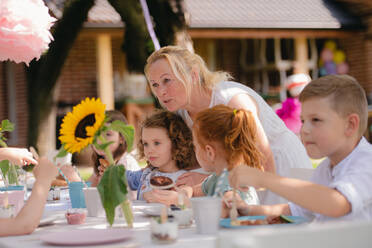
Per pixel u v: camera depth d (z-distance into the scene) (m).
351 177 1.68
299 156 2.93
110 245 1.47
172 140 2.92
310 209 1.65
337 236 1.06
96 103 1.77
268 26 12.73
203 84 2.73
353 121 1.75
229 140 2.07
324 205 1.62
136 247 1.50
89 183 2.53
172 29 5.85
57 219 2.18
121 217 1.82
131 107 12.19
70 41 7.82
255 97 2.83
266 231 1.03
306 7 13.88
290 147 2.90
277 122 2.90
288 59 14.64
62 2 9.07
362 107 1.77
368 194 1.66
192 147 2.96
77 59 12.80
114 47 13.23
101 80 12.12
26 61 2.52
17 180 2.50
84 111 1.77
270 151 2.57
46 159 1.91
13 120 12.62
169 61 2.62
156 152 2.91
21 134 12.59
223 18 12.68
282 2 13.88
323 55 14.34
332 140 1.75
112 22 11.21
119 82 13.02
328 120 1.74
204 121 2.13
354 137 1.77
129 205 1.82
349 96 1.74
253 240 1.01
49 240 1.53
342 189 1.64
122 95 12.84
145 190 2.95
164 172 2.99
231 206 1.96
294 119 5.44
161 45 5.95
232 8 13.21
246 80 14.57
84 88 12.83
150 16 5.96
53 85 8.13
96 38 12.21
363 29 13.61
